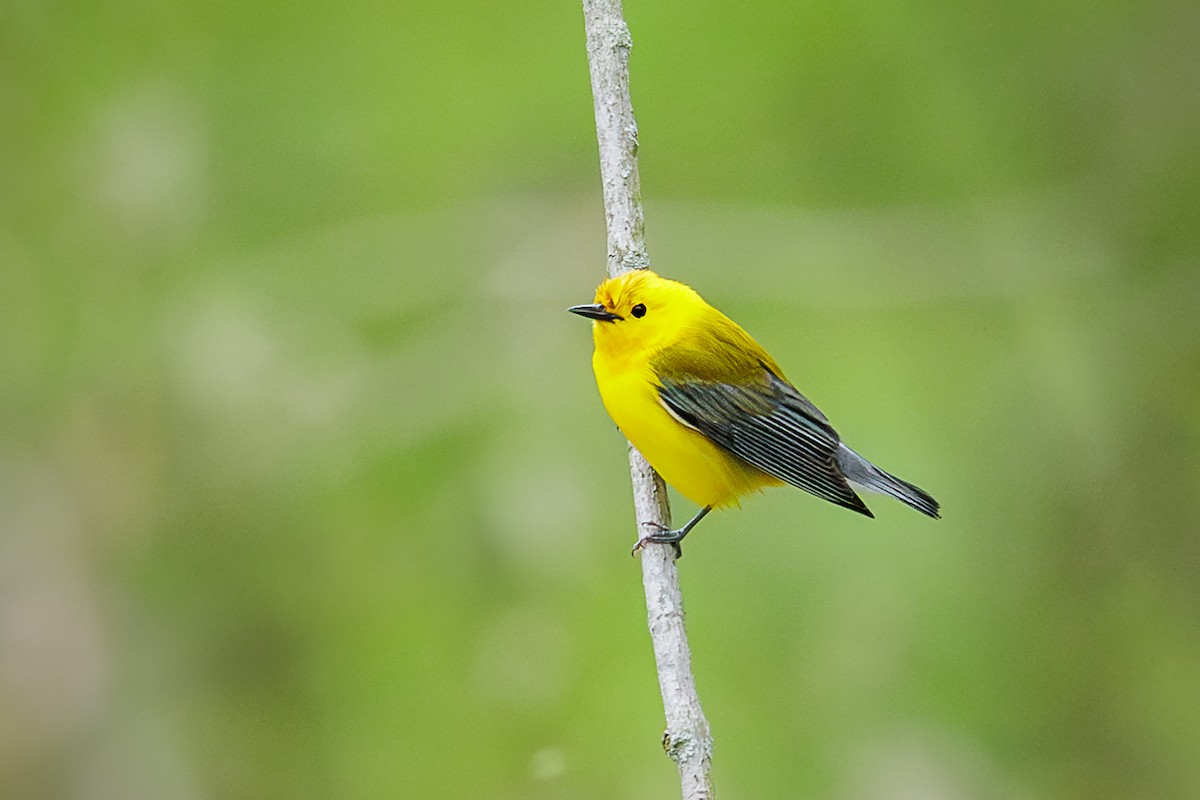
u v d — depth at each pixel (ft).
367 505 46.11
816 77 46.16
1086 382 45.98
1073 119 46.50
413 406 47.11
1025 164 47.03
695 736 24.68
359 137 48.14
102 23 46.85
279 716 44.57
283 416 46.42
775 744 41.42
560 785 41.09
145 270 46.57
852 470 31.22
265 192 48.29
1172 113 45.75
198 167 47.29
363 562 45.65
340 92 48.03
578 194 48.52
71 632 44.68
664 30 45.39
